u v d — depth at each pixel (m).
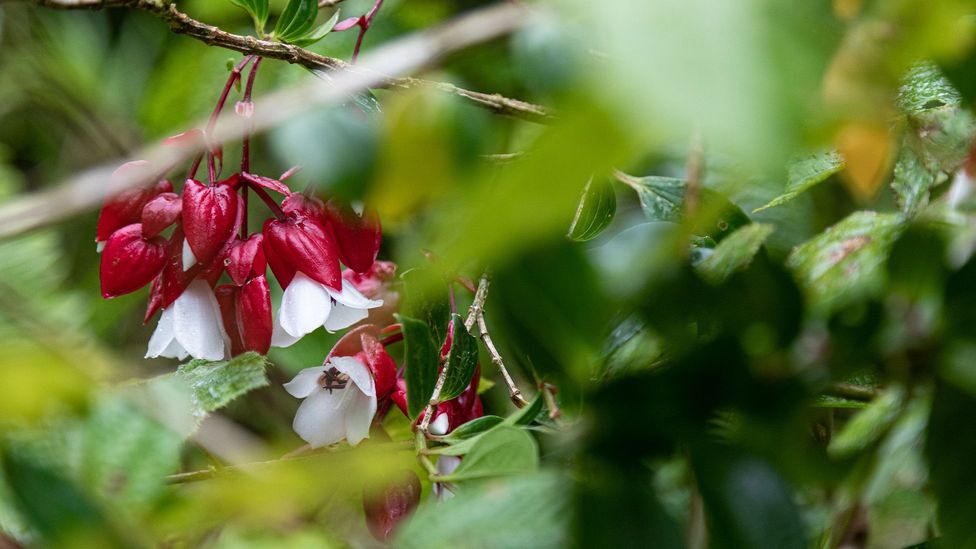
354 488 0.43
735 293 0.42
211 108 1.55
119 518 0.44
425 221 0.43
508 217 0.23
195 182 0.89
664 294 0.41
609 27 0.21
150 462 0.46
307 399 0.96
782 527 0.40
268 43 0.88
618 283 0.40
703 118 0.20
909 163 0.86
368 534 0.79
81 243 1.90
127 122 2.02
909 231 0.49
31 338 0.44
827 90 0.26
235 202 0.91
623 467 0.41
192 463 0.91
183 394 0.55
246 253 0.90
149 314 0.97
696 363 0.41
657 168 0.98
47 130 2.09
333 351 0.98
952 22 0.28
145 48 2.07
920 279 0.48
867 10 0.28
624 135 0.20
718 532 0.40
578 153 0.21
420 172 0.33
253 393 1.66
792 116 0.21
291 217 0.92
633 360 0.45
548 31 0.30
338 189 0.34
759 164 0.20
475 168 0.32
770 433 0.41
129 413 0.48
